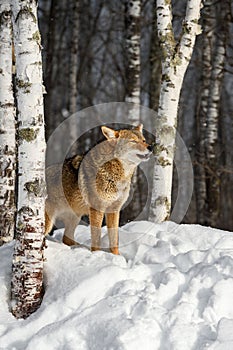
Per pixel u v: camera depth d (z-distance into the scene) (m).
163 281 7.44
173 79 9.92
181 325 6.67
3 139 10.06
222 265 7.64
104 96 34.16
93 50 34.56
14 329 7.09
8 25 9.88
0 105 10.04
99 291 7.33
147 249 8.52
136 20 16.06
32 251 7.59
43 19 30.34
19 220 7.63
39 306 7.60
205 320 6.88
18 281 7.61
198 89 25.62
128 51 16.08
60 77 32.78
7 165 10.10
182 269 7.91
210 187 19.14
